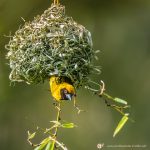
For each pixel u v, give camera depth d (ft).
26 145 58.44
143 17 61.31
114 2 58.90
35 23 33.19
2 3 52.44
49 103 59.26
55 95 31.45
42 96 59.36
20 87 58.08
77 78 32.76
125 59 62.08
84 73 32.91
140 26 61.67
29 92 58.75
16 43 33.42
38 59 32.71
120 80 61.82
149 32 65.05
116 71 61.82
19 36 33.37
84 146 58.75
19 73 33.68
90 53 33.14
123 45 61.98
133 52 62.28
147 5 60.39
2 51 53.36
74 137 59.06
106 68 61.52
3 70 54.44
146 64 62.49
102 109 60.03
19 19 53.62
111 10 59.47
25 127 58.75
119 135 59.77
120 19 60.59
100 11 59.06
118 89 61.72
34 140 58.44
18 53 33.30
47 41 32.65
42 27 32.76
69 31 32.73
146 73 62.23
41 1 53.98
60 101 31.42
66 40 32.50
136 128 60.34
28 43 32.94
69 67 32.45
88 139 59.00
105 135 59.41
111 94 61.52
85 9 58.39
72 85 32.37
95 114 59.77
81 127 59.21
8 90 56.34
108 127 59.72
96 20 59.36
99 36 60.59
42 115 59.16
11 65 33.88
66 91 31.12
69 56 32.42
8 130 58.49
